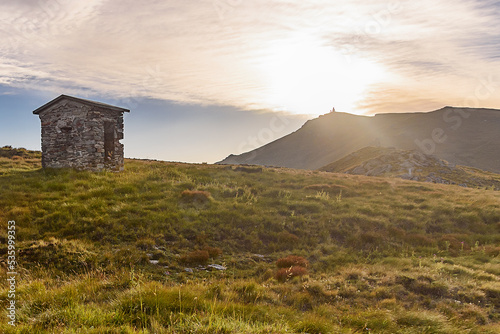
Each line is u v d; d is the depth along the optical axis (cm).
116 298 803
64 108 2762
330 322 825
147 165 3475
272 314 832
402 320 900
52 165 2805
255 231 1844
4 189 1947
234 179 3055
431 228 2192
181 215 1852
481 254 1700
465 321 923
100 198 1948
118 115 3009
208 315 700
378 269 1376
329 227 2012
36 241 1340
